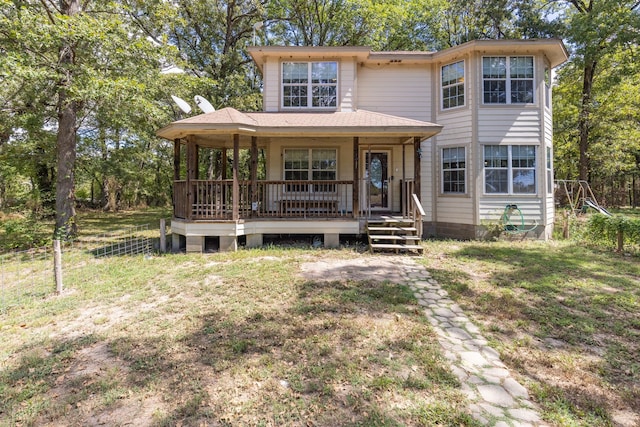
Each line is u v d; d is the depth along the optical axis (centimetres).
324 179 1104
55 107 1050
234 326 394
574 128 1873
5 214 1127
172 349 344
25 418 247
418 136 916
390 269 655
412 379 287
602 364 321
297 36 2002
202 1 1609
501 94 1015
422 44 1925
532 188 1014
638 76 1530
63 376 302
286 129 849
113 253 843
